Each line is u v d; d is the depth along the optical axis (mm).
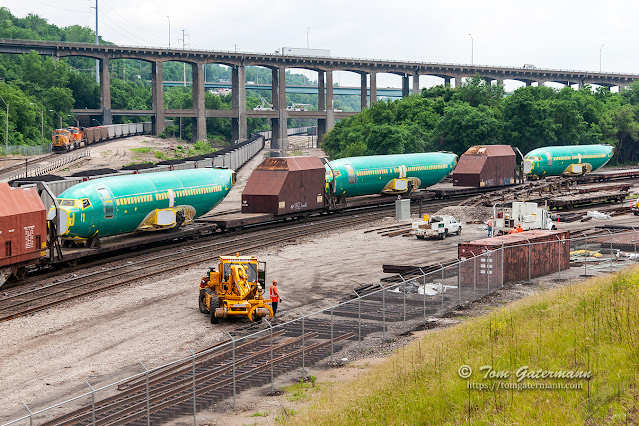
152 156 143250
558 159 107562
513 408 19781
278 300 36188
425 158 90688
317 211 75562
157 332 33781
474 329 28844
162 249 56812
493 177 95812
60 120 185375
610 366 22078
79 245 52125
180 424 22547
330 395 23656
